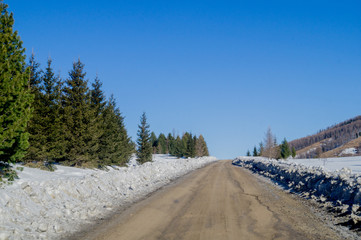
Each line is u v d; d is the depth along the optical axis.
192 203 11.20
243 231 7.24
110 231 7.33
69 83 23.73
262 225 7.81
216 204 10.95
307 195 12.21
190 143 79.12
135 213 9.48
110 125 30.27
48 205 8.97
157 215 9.17
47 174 13.52
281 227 7.57
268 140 58.50
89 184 12.68
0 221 6.52
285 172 18.09
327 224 7.82
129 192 13.98
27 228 6.79
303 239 6.51
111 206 10.57
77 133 22.00
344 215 8.35
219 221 8.31
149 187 16.11
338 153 166.50
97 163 25.78
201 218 8.70
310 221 8.19
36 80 18.27
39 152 15.89
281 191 14.33
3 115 8.66
